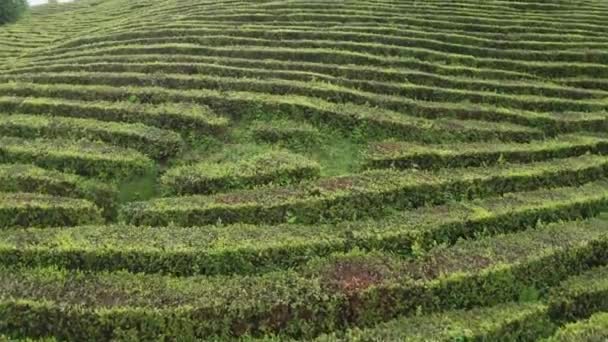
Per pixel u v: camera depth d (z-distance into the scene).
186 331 9.95
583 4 32.75
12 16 38.00
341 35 25.08
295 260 11.61
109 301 10.17
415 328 9.96
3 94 19.86
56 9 43.41
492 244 12.23
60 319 9.94
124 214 12.97
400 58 23.36
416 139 17.30
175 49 23.73
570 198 14.23
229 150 16.39
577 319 11.05
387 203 13.66
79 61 23.53
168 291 10.51
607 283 11.51
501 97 20.31
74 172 15.02
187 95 18.73
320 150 16.73
